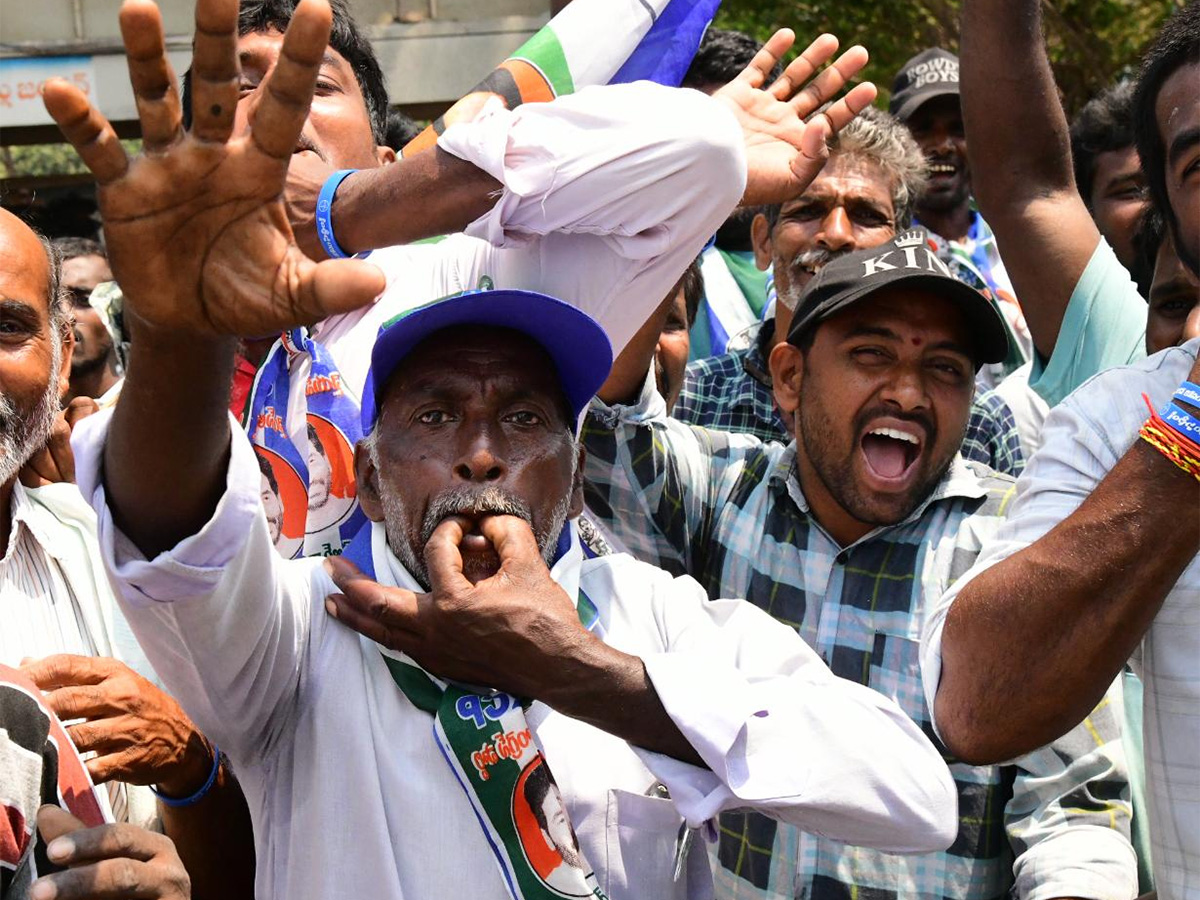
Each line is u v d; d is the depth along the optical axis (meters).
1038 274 2.79
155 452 1.55
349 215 1.96
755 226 3.79
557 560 1.98
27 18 6.17
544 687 1.76
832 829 1.87
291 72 1.35
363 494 1.98
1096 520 1.69
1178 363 1.87
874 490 2.50
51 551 2.34
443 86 6.16
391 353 1.93
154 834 1.62
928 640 1.96
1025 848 2.29
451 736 1.77
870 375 2.50
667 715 1.78
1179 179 1.87
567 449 1.94
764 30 8.77
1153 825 1.83
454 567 1.77
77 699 1.93
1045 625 1.72
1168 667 1.78
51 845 1.53
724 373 3.60
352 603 1.82
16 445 2.29
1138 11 8.97
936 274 2.50
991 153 2.81
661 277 2.12
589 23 2.43
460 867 1.76
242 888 2.09
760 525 2.58
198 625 1.66
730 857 2.38
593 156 1.92
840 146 3.47
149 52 1.33
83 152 1.36
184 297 1.41
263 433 2.31
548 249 2.14
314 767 1.81
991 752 1.80
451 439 1.89
